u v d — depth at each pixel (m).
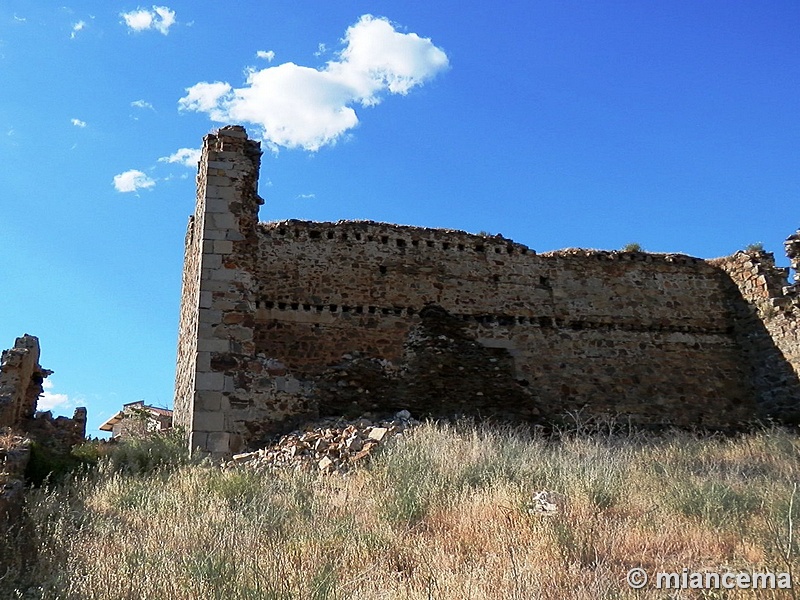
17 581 7.21
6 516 8.66
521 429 17.53
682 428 19.61
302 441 14.18
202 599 6.55
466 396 18.22
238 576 7.04
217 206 16.11
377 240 18.97
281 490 11.08
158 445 14.80
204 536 8.52
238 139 16.69
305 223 18.56
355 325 18.09
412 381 17.98
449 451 12.31
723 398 20.22
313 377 17.28
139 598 6.66
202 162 17.22
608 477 10.49
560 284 20.25
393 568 7.52
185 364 18.02
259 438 15.20
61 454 13.89
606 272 20.77
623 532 8.36
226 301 15.64
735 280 21.36
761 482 11.40
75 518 9.38
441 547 7.86
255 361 15.62
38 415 16.86
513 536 8.12
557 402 19.08
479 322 19.19
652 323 20.59
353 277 18.47
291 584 6.81
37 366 18.12
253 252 16.16
